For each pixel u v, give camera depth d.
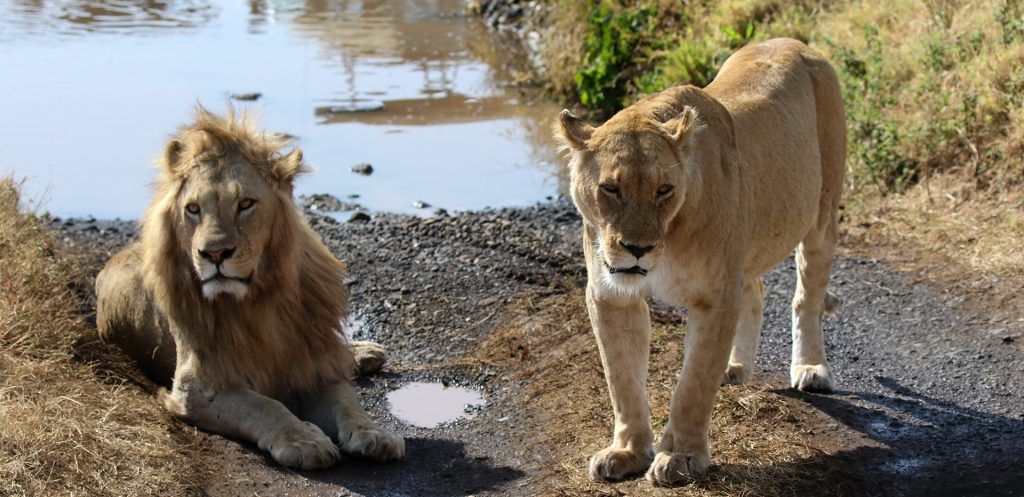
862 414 7.09
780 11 15.36
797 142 6.84
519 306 9.50
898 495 6.09
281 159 7.04
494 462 6.93
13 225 9.76
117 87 17.17
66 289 9.28
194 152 6.88
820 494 6.04
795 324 7.62
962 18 12.71
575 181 5.77
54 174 13.32
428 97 16.92
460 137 15.05
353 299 9.96
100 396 7.34
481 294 9.86
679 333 8.62
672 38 15.95
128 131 14.92
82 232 11.59
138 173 13.42
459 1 24.78
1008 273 9.27
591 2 17.44
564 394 7.77
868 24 13.32
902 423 6.98
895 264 9.95
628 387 6.23
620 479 6.20
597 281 5.94
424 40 20.88
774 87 6.91
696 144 5.84
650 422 6.82
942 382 7.63
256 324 7.19
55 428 6.61
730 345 6.04
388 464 6.94
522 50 19.88
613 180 5.47
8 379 7.21
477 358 8.69
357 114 15.97
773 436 6.73
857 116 11.98
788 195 6.70
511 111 16.31
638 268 5.47
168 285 7.15
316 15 23.58
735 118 6.44
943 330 8.50
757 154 6.47
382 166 13.80
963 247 9.95
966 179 10.89
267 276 7.13
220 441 7.12
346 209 12.34
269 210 6.95
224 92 16.78
